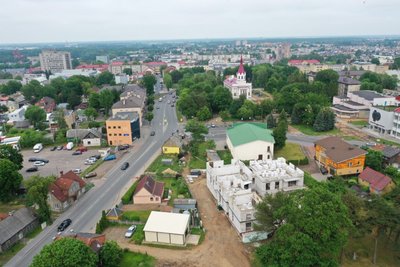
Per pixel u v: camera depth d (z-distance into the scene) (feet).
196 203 284.00
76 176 313.32
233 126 468.34
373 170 311.27
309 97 559.38
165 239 233.14
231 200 251.39
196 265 210.79
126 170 361.51
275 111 606.14
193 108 588.91
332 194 198.70
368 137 460.96
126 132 449.89
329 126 494.18
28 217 252.62
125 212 274.16
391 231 220.64
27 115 550.77
